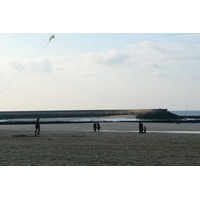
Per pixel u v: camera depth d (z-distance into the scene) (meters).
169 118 134.12
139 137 32.84
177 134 39.09
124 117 154.25
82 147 21.84
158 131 52.50
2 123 95.44
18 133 41.56
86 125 78.50
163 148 21.50
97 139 29.48
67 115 158.75
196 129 58.00
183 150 20.44
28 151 19.48
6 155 17.73
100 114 158.88
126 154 18.33
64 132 44.00
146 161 15.95
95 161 15.90
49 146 22.48
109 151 19.62
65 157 17.06
